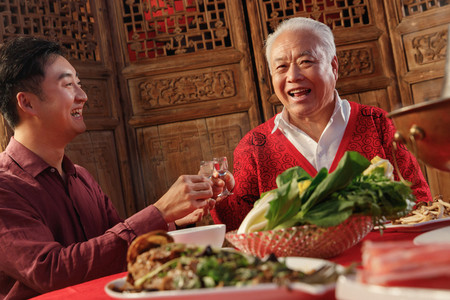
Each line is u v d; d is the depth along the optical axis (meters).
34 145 1.50
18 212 1.29
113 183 3.31
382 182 0.92
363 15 3.60
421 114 0.69
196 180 1.29
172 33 3.52
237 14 3.46
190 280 0.60
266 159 1.87
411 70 3.39
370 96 3.44
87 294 0.89
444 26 3.26
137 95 3.45
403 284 0.46
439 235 0.80
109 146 3.33
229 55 3.44
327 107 1.84
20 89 1.47
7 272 1.27
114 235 1.21
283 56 1.78
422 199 1.60
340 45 3.44
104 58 3.37
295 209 0.87
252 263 0.62
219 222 1.86
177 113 3.43
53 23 3.21
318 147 1.81
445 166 0.73
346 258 0.90
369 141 1.80
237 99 3.45
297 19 1.84
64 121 1.50
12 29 2.97
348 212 0.81
